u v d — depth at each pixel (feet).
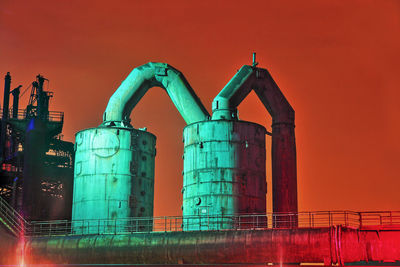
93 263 136.77
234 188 146.10
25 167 177.68
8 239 146.72
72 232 159.22
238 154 148.46
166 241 130.00
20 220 168.35
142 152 164.04
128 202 158.10
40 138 181.06
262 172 151.94
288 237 119.85
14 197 182.70
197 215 146.10
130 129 162.71
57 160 196.65
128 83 166.30
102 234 138.82
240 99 155.94
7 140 193.16
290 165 157.79
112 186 158.30
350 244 114.93
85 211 157.99
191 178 150.20
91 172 159.84
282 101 161.17
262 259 121.39
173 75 165.27
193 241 127.44
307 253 117.70
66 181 193.98
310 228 119.65
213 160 147.95
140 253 131.95
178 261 128.36
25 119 190.60
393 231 114.01
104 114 167.12
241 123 150.92
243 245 122.83
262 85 159.74
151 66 166.61
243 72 158.92
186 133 155.53
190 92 164.76
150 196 164.45
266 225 148.66
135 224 157.48
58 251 140.46
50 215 190.49
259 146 152.66
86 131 163.22
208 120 150.92
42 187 192.24
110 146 160.35
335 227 116.88
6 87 193.77
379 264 120.67
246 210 145.69
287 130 159.74
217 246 124.77
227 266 124.16
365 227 116.37
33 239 145.48
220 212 144.15
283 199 156.15
